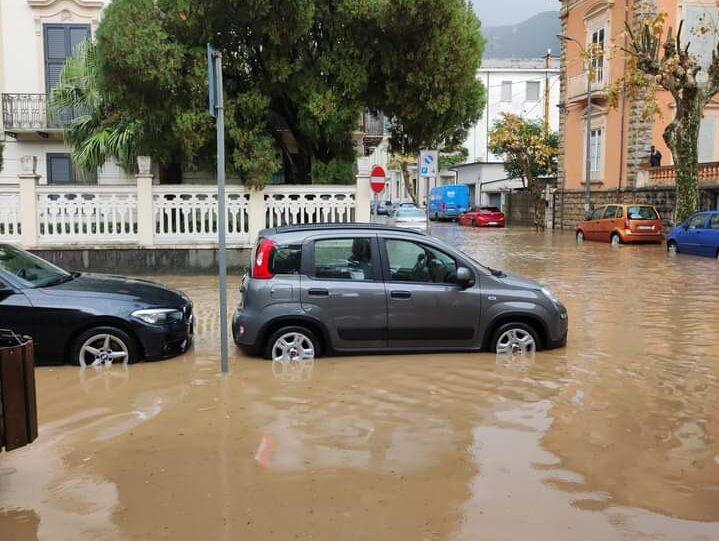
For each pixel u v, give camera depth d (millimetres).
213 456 4867
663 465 4688
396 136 16328
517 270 17094
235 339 7602
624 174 30438
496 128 45125
